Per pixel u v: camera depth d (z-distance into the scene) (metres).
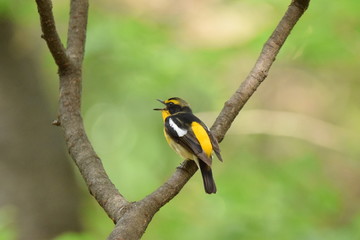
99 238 12.86
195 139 6.79
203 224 11.94
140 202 4.25
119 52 12.90
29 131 13.12
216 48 12.73
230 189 11.45
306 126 15.66
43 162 13.15
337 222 12.52
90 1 13.78
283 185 11.70
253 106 17.38
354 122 17.05
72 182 13.62
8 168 12.86
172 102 8.62
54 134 13.51
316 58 11.84
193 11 14.23
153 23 13.57
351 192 16.17
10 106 13.03
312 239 10.21
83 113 17.72
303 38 11.32
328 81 17.11
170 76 13.10
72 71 5.53
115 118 17.80
